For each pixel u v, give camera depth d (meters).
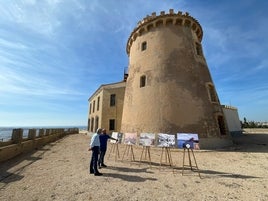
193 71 17.03
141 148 14.69
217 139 14.84
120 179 6.44
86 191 5.30
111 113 26.77
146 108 16.45
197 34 21.80
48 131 20.58
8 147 9.92
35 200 4.69
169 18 18.88
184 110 15.11
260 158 10.02
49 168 7.95
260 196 4.93
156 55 18.08
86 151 13.16
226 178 6.55
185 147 7.63
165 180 6.35
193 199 4.78
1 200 4.66
